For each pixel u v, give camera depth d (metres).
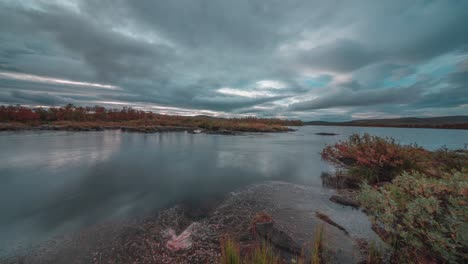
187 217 4.55
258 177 8.21
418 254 2.39
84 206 5.23
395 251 2.68
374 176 6.93
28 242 3.64
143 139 24.70
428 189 2.60
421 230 2.24
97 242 3.57
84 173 8.72
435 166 6.63
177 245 3.44
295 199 5.63
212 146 19.11
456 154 7.07
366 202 3.31
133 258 3.11
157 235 3.77
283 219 4.29
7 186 6.94
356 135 9.64
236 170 9.44
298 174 8.71
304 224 4.04
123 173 8.77
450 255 2.04
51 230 4.03
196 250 3.29
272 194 6.09
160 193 6.25
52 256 3.23
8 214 4.77
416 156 7.09
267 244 3.32
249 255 3.05
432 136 38.00
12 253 3.33
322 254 2.96
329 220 4.18
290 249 3.15
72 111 63.06
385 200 2.86
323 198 5.70
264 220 3.84
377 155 6.90
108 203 5.44
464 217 2.07
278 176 8.38
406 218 2.50
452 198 2.28
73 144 18.45
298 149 17.62
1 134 27.48
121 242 3.55
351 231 3.73
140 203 5.44
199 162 11.33
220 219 4.38
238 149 17.30
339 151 9.24
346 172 8.22
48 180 7.64
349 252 3.03
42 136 25.33
